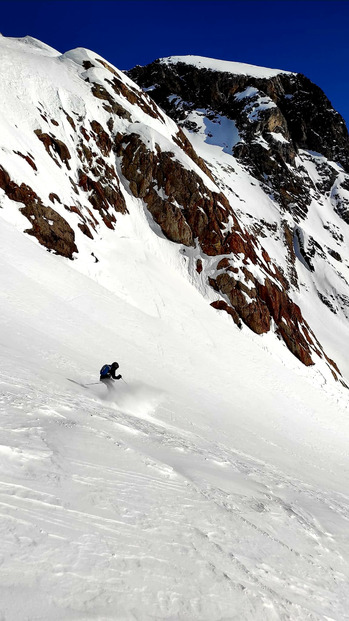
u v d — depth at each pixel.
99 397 9.98
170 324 27.69
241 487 6.39
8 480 3.44
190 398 17.88
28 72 38.62
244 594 3.24
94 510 3.52
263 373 27.75
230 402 20.66
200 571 3.30
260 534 4.60
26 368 9.00
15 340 12.61
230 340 30.47
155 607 2.69
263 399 23.62
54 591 2.46
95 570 2.79
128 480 4.39
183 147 54.62
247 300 36.25
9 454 3.86
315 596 3.80
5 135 28.89
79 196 33.38
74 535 3.07
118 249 32.53
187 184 40.38
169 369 20.91
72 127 37.56
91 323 20.31
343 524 6.74
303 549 4.83
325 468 16.20
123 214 37.00
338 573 4.58
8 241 22.50
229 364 26.48
